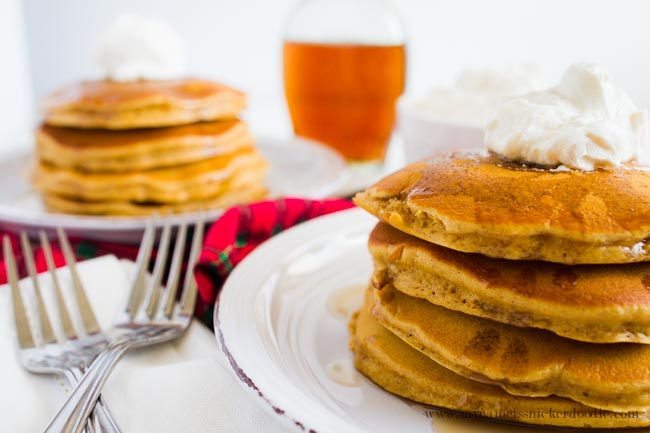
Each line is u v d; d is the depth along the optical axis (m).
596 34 0.57
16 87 0.75
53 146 0.45
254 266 0.34
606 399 0.28
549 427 0.29
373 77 0.53
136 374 0.30
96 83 0.49
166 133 0.45
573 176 0.29
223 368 0.30
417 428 0.29
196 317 0.36
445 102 0.46
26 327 0.33
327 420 0.25
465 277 0.28
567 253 0.27
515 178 0.29
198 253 0.38
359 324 0.32
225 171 0.46
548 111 0.31
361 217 0.39
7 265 0.36
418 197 0.29
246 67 0.81
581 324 0.27
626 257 0.27
